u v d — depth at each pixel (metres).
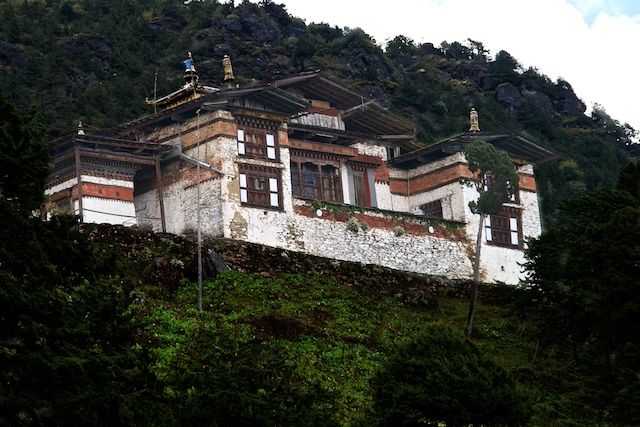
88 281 42.53
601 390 61.78
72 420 38.38
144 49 118.31
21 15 120.38
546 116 131.00
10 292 38.75
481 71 136.25
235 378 43.00
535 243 68.56
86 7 126.06
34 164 43.66
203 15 125.81
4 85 101.31
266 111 78.38
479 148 82.94
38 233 42.72
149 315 59.34
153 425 41.03
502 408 50.66
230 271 68.44
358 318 67.56
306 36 129.88
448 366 50.91
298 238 77.00
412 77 131.62
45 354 38.25
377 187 85.81
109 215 74.50
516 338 70.38
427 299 73.12
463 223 84.00
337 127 85.31
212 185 75.50
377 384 51.41
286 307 66.12
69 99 102.56
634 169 71.69
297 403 43.97
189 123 77.50
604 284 61.97
